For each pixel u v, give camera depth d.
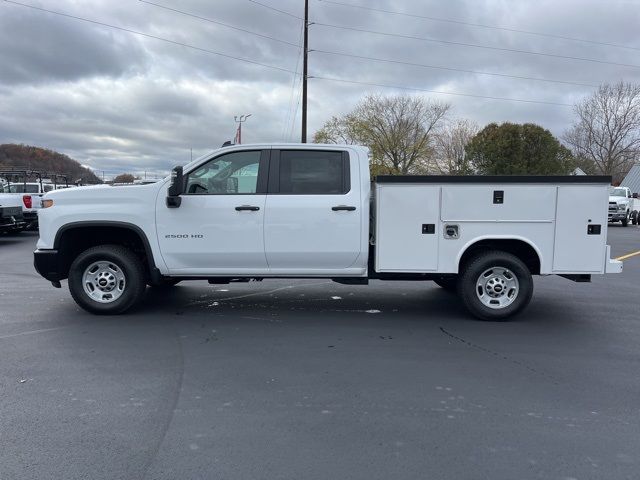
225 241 6.27
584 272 6.25
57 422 3.63
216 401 4.00
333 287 8.77
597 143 55.50
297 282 9.21
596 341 5.70
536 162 38.53
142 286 6.57
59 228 6.32
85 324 6.18
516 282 6.38
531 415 3.80
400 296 8.06
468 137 58.72
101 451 3.24
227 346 5.39
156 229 6.31
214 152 6.33
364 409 3.88
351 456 3.21
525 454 3.24
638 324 6.47
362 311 7.04
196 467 3.07
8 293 8.03
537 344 5.58
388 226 6.23
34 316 6.55
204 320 6.45
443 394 4.18
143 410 3.83
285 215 6.21
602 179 6.12
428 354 5.20
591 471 3.05
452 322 6.47
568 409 3.91
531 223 6.20
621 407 3.96
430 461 3.15
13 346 5.32
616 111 54.00
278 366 4.80
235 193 6.28
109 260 6.47
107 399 4.02
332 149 6.33
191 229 6.28
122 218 6.30
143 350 5.23
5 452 3.22
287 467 3.08
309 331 6.01
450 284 8.17
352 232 6.24
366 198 6.27
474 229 6.23
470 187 6.16
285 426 3.60
